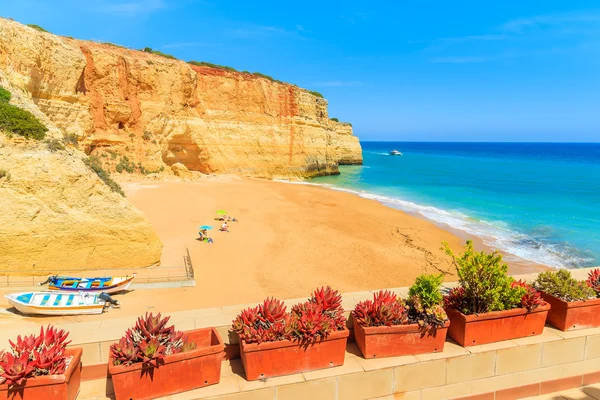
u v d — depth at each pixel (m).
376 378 5.48
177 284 16.86
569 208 40.09
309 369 5.44
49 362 4.65
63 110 34.72
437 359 5.71
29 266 15.62
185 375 5.01
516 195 48.94
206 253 22.20
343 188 55.84
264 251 23.48
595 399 6.08
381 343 5.73
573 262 23.97
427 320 5.87
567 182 61.50
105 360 5.39
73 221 16.34
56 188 16.08
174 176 45.78
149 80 44.56
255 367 5.24
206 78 54.41
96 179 17.36
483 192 51.81
